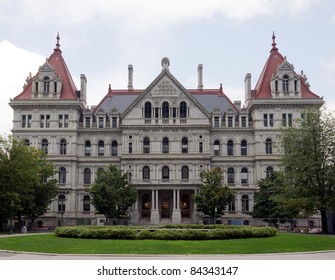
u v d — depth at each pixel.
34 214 78.12
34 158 76.81
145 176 94.00
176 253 34.09
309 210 65.94
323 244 41.09
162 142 95.06
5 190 66.75
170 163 93.69
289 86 95.62
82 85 102.44
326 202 63.44
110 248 36.22
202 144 94.38
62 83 99.44
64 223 89.31
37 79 97.19
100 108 100.38
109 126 97.56
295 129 67.12
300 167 64.75
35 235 50.50
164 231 43.41
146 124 94.88
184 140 95.31
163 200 94.81
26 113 96.56
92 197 85.06
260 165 93.94
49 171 79.06
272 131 94.69
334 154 64.19
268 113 95.44
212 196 79.81
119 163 95.75
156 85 96.50
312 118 66.12
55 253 34.38
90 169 96.12
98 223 89.44
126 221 87.69
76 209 94.56
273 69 100.31
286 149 67.81
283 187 69.19
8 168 67.19
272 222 80.69
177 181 91.69
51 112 96.38
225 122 97.50
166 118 95.25
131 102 101.06
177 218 90.12
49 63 102.00
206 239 43.12
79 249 35.88
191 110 95.38
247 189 94.56
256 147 94.62
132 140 94.75
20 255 33.81
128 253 33.97
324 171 64.00
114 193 78.94
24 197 70.06
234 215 93.88
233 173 95.81
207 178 82.38
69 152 95.12
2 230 72.12
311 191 64.69
